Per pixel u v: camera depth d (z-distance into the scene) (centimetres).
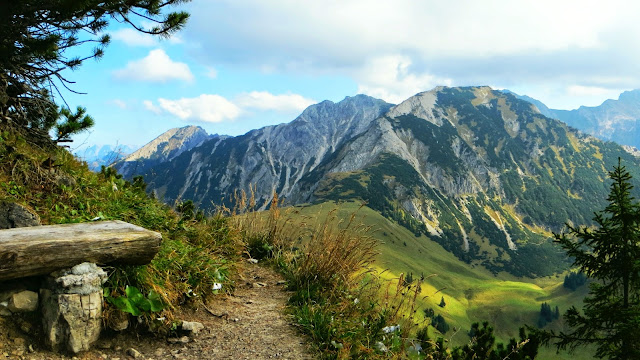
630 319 1482
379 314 628
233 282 741
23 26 656
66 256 432
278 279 835
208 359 487
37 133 740
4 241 400
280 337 566
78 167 728
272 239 994
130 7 750
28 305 431
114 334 477
